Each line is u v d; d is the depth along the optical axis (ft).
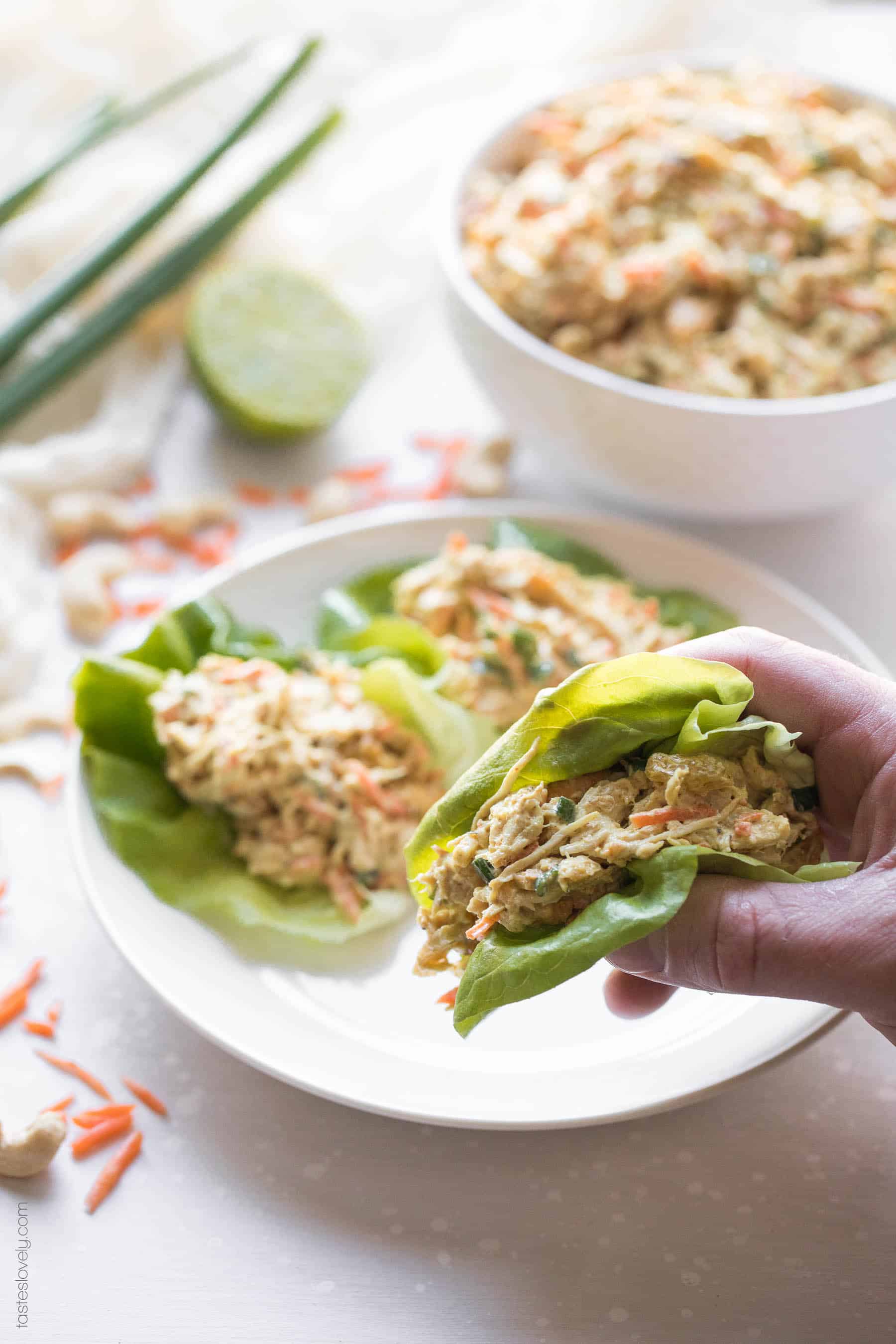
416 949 1.60
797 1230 1.46
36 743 1.82
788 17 2.56
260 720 1.66
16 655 1.86
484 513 1.89
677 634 1.77
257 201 2.16
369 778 1.65
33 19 2.47
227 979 1.55
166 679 1.69
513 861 1.27
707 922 1.26
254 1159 1.50
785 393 1.83
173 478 2.10
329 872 1.63
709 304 1.88
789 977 1.26
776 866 1.30
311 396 2.08
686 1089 1.43
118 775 1.65
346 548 1.87
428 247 2.34
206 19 2.63
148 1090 1.54
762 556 1.98
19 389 2.04
